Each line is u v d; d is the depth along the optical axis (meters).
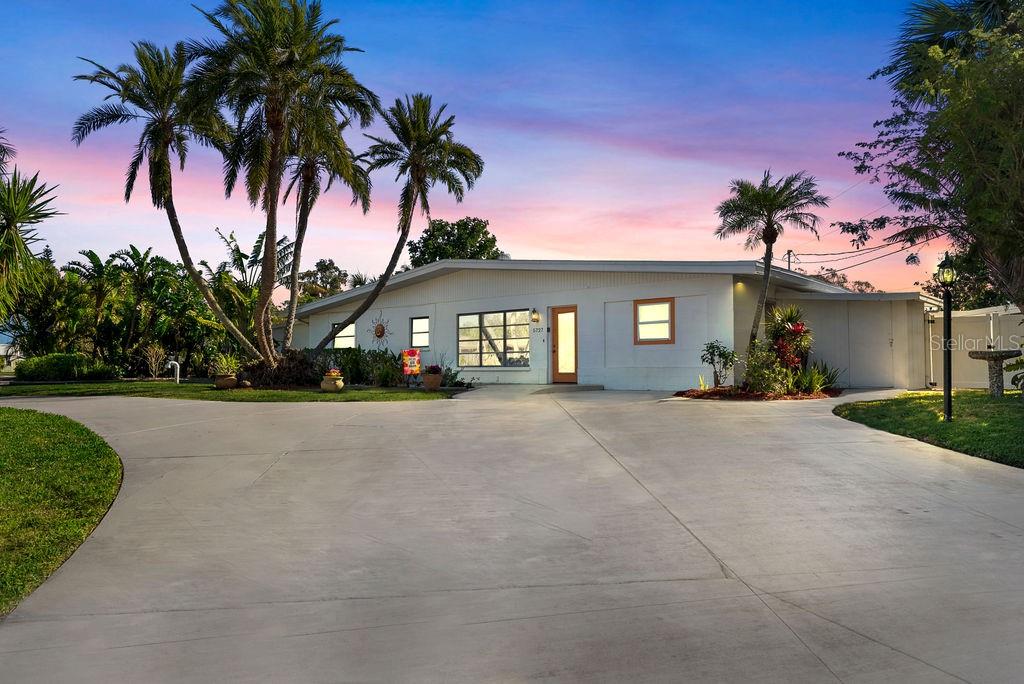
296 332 26.42
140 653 2.86
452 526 4.75
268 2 16.11
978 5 11.62
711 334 14.42
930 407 9.78
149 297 26.33
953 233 11.06
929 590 3.50
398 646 2.93
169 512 5.09
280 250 27.62
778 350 13.73
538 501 5.36
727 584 3.63
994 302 23.14
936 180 10.48
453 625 3.15
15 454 6.87
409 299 21.50
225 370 25.16
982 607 3.27
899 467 6.40
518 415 10.20
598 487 5.75
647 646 2.90
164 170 18.08
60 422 9.28
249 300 27.22
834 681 2.58
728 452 7.10
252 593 3.56
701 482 5.86
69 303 23.97
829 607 3.30
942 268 8.78
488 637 3.01
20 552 4.11
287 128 17.38
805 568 3.86
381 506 5.24
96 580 3.74
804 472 6.20
